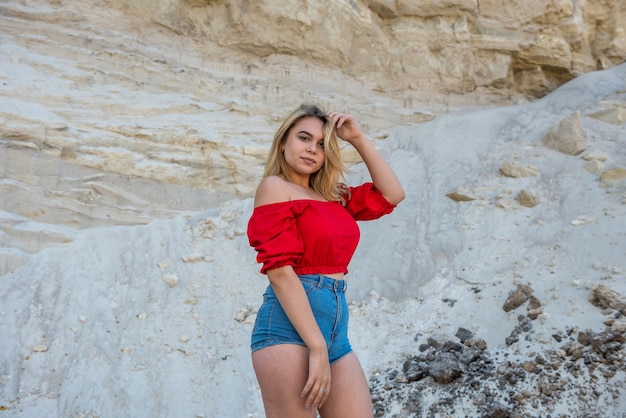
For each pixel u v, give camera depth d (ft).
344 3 27.71
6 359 15.76
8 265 18.35
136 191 21.57
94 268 18.83
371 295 19.08
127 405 15.24
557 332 15.23
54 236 19.42
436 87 29.48
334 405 8.43
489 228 20.79
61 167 20.42
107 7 24.88
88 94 22.45
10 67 21.68
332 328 8.38
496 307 17.35
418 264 19.85
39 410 14.82
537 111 27.53
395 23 29.30
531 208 21.34
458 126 26.91
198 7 26.40
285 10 26.78
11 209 19.29
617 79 28.89
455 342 16.16
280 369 7.94
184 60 25.75
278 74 27.07
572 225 19.62
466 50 29.55
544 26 30.48
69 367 15.94
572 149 23.54
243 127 24.58
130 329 17.25
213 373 16.44
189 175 22.59
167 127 22.97
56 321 17.01
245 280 19.54
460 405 14.30
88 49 23.76
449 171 23.99
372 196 9.45
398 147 26.61
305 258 8.41
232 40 26.71
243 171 23.48
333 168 9.05
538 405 13.67
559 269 17.81
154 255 19.85
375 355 17.04
